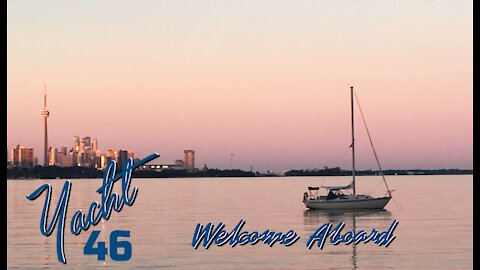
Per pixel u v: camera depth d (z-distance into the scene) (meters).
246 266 43.38
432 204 107.44
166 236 61.16
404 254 47.56
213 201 126.94
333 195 87.38
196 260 45.69
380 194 176.62
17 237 60.62
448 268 42.28
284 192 180.88
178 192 186.12
